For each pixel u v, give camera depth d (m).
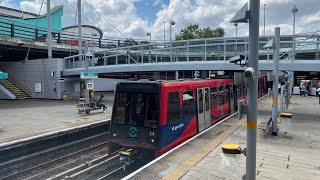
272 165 8.38
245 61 6.21
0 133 14.19
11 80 37.44
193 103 13.06
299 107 22.66
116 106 11.27
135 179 7.07
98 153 14.77
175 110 11.32
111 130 11.26
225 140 11.07
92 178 10.89
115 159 12.72
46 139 13.93
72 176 10.78
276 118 12.44
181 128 11.73
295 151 9.88
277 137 11.99
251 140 4.97
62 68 34.22
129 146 10.77
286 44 18.80
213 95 15.69
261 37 19.28
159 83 10.59
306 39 19.08
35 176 11.23
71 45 41.88
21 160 12.52
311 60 17.53
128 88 11.09
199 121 13.56
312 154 9.52
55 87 33.88
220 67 20.33
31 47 36.22
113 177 10.40
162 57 23.81
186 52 22.48
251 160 4.98
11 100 32.91
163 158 8.66
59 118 19.30
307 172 7.81
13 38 33.84
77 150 15.62
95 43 47.34
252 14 4.89
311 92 34.72
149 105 10.64
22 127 15.82
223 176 7.30
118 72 26.62
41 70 35.00
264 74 34.03
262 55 19.59
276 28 12.25
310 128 14.01
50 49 34.47
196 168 7.87
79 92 35.75
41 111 22.89
